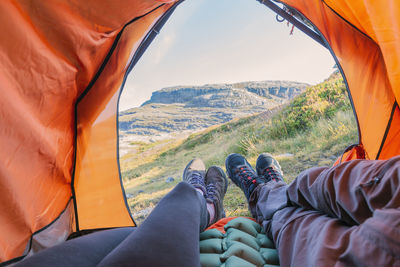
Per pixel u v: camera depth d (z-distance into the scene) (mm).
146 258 456
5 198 687
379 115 1293
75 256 529
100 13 787
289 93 111875
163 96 123562
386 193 446
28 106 692
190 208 722
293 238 691
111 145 1345
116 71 1166
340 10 1233
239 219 1124
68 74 804
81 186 1184
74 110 988
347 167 608
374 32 1109
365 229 417
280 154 2777
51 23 646
